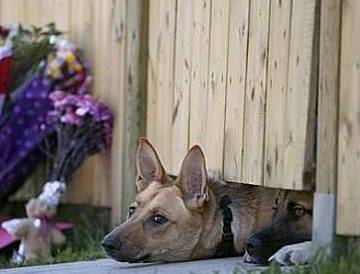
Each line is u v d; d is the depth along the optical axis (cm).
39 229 879
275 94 702
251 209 743
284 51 692
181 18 852
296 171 672
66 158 956
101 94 983
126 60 930
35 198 953
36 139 978
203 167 716
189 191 722
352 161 633
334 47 641
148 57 913
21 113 980
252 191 748
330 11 642
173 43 865
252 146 732
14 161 978
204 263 704
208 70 803
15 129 978
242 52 751
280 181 692
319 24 658
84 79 998
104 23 978
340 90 640
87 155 964
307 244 655
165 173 746
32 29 1038
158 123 893
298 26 675
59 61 985
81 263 746
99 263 738
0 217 992
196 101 823
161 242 709
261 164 718
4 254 910
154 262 716
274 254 668
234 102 761
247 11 744
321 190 649
